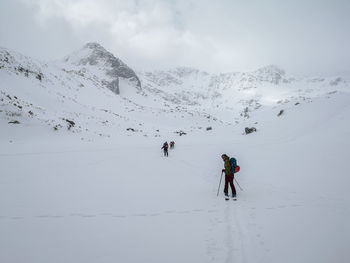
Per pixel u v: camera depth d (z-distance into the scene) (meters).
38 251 5.52
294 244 5.64
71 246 5.75
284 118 52.34
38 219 7.49
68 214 7.95
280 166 16.73
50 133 37.31
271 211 7.93
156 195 10.42
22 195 10.13
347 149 18.45
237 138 48.59
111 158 22.84
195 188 11.78
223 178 14.45
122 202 9.34
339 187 10.52
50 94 63.78
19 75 63.53
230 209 8.31
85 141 37.62
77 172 15.67
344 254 5.13
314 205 8.44
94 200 9.59
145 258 5.18
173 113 107.69
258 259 5.05
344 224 6.67
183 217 7.64
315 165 15.38
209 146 36.03
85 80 120.88
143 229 6.74
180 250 5.52
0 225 7.01
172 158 23.89
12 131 33.44
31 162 19.05
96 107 82.25
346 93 55.22
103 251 5.51
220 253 5.36
